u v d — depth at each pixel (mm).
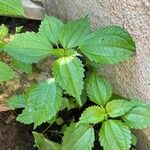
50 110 273
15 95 320
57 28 302
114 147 268
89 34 278
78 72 265
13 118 342
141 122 275
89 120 278
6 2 238
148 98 279
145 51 252
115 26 265
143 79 271
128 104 277
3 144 333
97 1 281
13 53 275
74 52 276
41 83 281
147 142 313
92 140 281
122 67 287
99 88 289
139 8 236
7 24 372
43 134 341
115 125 274
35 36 282
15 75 332
